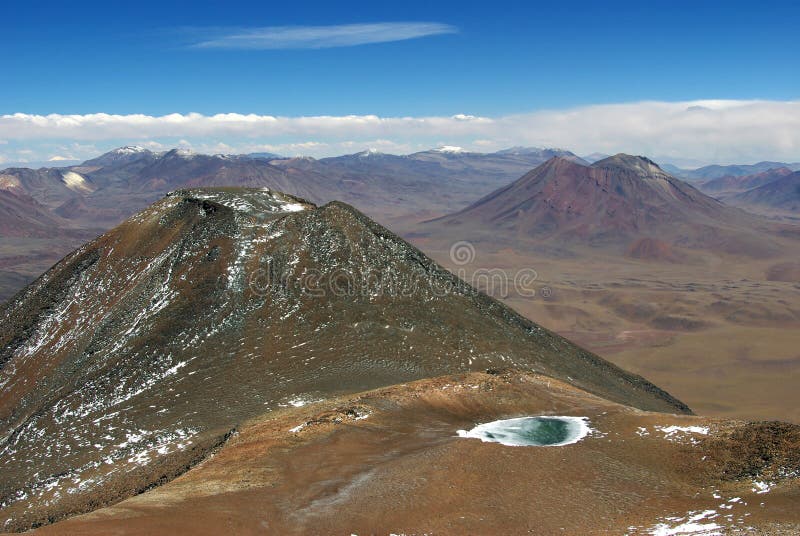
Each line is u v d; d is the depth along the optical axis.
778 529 25.95
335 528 29.27
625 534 27.94
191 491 33.50
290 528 29.17
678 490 33.00
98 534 26.50
